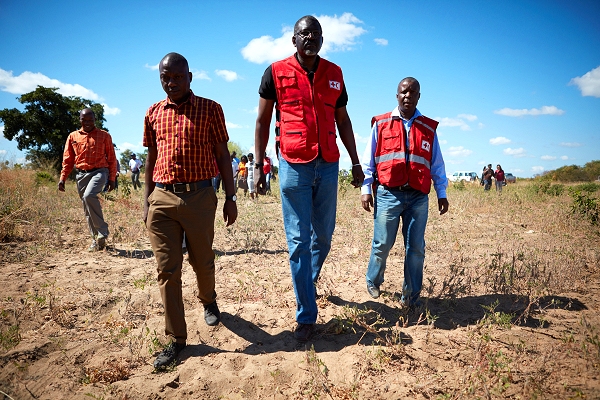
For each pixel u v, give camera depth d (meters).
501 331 3.27
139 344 3.21
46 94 36.88
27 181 10.78
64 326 3.52
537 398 2.38
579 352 2.84
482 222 9.15
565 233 7.61
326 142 3.27
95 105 40.03
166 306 3.00
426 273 5.05
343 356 2.95
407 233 3.79
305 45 3.15
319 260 3.69
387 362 2.86
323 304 3.85
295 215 3.23
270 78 3.30
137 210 9.94
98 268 5.09
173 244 3.02
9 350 3.06
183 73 2.97
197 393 2.66
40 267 5.07
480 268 5.21
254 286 4.44
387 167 3.73
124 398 2.58
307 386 2.66
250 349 3.17
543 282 4.25
